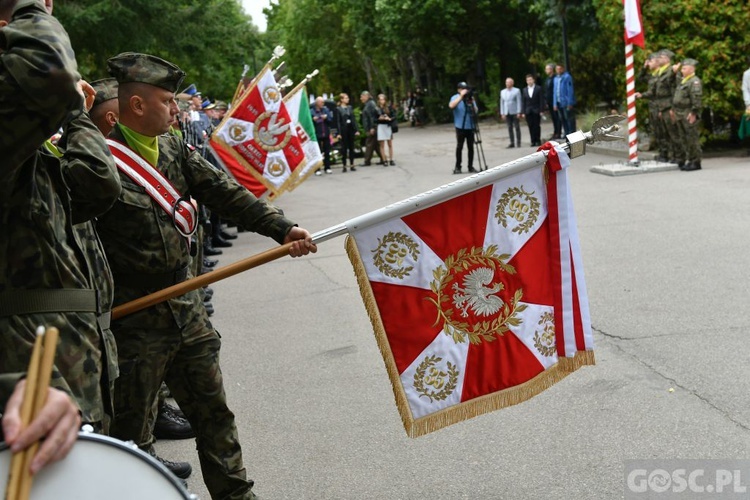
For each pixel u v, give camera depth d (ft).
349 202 51.06
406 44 129.59
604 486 13.47
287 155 31.12
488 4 117.70
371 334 22.81
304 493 14.10
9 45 7.36
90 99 10.02
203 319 12.08
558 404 16.87
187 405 12.10
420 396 12.21
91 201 9.39
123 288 11.51
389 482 14.29
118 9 72.02
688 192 41.81
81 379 8.45
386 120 72.84
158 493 6.24
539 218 12.51
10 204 8.21
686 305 22.77
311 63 203.21
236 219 12.23
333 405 17.88
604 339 20.53
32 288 8.32
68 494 5.98
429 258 12.17
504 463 14.61
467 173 62.03
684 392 16.93
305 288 28.91
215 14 80.43
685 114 49.19
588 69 80.43
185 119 33.45
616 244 31.19
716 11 53.21
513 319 12.44
